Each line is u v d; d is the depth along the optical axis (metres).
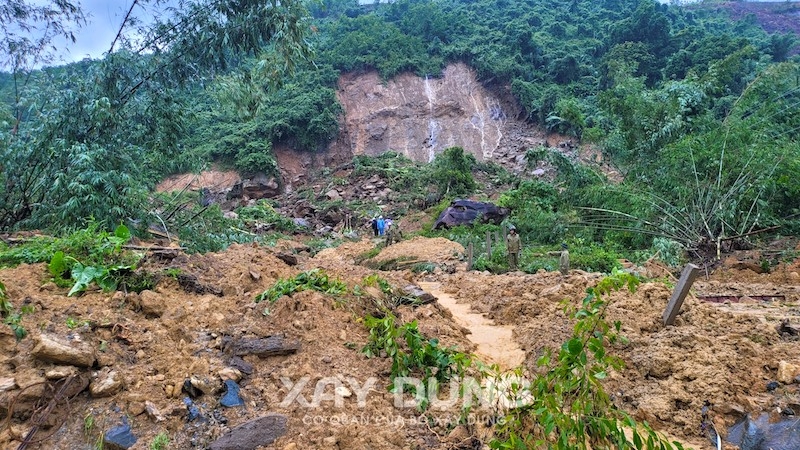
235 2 10.91
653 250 11.10
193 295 4.62
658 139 15.55
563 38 52.56
